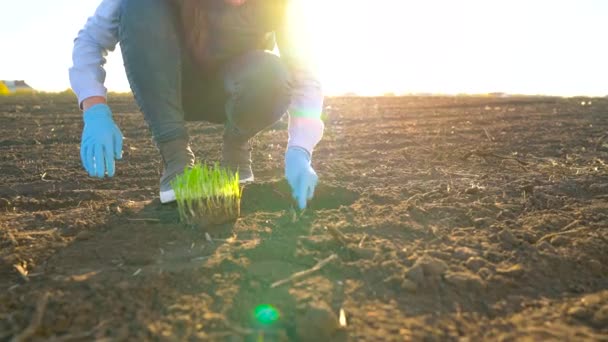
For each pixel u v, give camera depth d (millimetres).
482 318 1026
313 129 1640
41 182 2338
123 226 1507
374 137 3842
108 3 1522
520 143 3387
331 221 1505
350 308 1035
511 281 1155
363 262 1211
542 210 1651
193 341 922
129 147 3398
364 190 1863
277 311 1021
